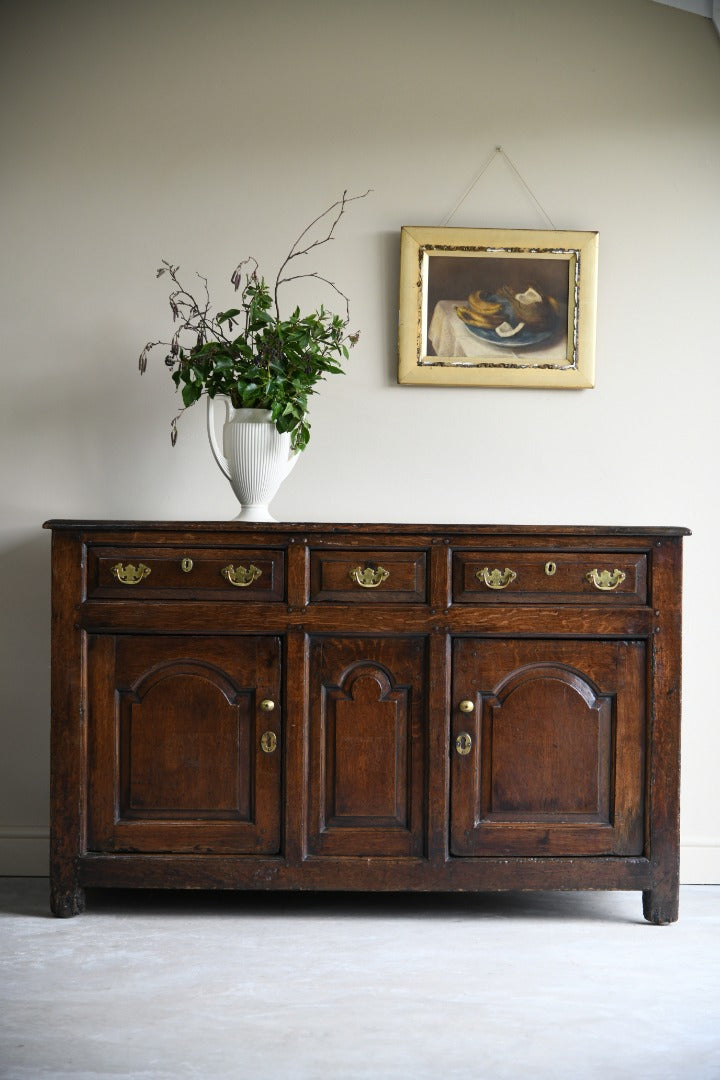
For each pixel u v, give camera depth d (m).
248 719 2.46
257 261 2.95
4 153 2.92
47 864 2.90
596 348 2.96
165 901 2.66
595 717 2.46
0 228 2.92
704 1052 1.83
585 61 2.96
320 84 2.95
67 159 2.93
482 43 2.96
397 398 2.95
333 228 2.95
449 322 2.92
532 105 2.96
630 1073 1.75
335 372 2.70
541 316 2.93
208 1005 2.01
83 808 2.45
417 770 2.46
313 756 2.45
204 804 2.45
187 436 2.95
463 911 2.61
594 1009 2.01
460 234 2.92
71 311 2.93
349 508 2.94
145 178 2.94
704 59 2.96
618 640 2.47
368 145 2.95
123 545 2.45
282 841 2.45
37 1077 1.71
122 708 2.46
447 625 2.45
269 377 2.59
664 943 2.38
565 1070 1.76
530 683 2.46
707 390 2.95
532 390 2.95
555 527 2.44
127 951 2.28
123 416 2.94
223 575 2.45
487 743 2.46
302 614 2.45
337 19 2.95
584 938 2.41
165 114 2.94
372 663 2.46
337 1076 1.73
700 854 2.91
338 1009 2.00
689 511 2.95
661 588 2.46
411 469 2.95
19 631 2.93
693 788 2.93
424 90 2.96
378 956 2.28
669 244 2.96
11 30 2.92
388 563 2.46
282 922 2.50
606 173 2.96
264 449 2.63
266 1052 1.81
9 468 2.93
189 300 2.95
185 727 2.45
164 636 2.46
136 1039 1.86
